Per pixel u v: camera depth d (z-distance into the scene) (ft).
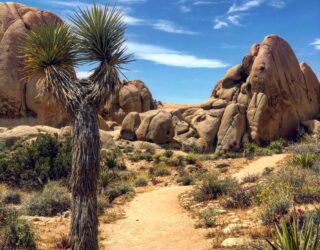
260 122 140.05
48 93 26.40
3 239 33.81
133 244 37.88
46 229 41.11
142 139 137.80
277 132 144.56
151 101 198.08
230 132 137.90
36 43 26.86
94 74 26.53
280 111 145.38
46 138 84.74
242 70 158.40
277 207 38.24
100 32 26.14
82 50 26.40
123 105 178.19
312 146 100.48
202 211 47.34
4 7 157.28
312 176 51.80
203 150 136.87
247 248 30.09
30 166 79.05
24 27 153.17
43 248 34.86
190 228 41.45
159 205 56.65
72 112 25.13
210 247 33.83
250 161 105.91
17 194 60.70
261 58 148.46
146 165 107.65
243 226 37.42
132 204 58.65
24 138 115.55
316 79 172.96
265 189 45.85
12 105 144.05
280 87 147.02
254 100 143.64
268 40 155.22
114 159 99.81
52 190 56.44
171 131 137.08
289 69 156.35
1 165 78.89
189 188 69.26
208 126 141.79
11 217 37.04
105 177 71.67
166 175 95.81
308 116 161.58
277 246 22.57
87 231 23.86
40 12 162.30
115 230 43.14
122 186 70.59
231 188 52.54
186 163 110.22
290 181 48.29
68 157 78.79
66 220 45.60
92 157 24.52
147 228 43.52
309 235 22.07
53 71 25.98
